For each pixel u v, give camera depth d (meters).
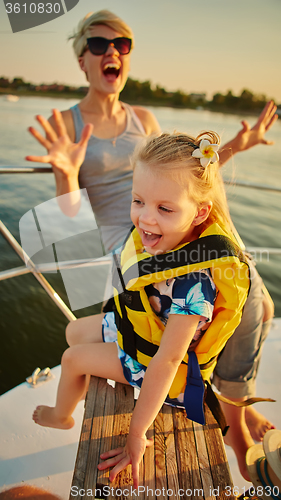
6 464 1.32
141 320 1.00
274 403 1.65
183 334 0.92
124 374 1.09
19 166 1.53
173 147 0.92
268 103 2.00
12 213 4.01
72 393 1.22
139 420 0.92
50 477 1.29
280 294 5.01
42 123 1.48
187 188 0.91
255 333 1.26
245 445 1.34
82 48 1.78
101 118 1.80
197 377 0.99
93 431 1.01
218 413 1.03
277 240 7.09
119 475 0.91
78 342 1.31
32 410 1.54
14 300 4.42
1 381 3.18
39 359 3.52
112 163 1.77
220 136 1.04
